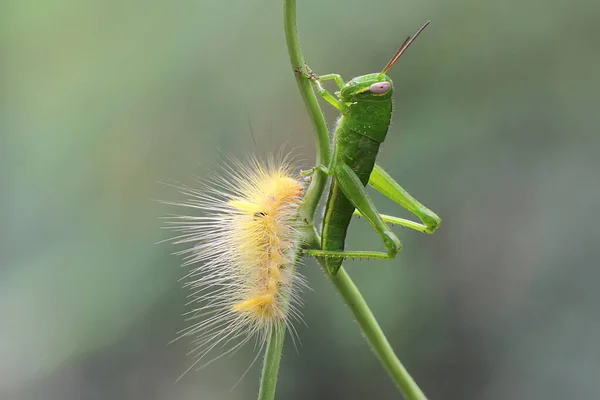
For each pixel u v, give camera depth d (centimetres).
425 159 38
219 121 40
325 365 36
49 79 43
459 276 37
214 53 40
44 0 43
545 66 37
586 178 36
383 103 29
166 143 40
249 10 40
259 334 28
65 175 41
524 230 37
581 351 36
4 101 43
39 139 42
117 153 40
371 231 37
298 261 28
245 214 28
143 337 37
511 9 37
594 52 37
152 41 42
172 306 37
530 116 37
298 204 28
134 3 42
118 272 38
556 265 36
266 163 29
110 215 39
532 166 37
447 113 38
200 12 41
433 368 37
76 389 37
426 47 38
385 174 29
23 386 37
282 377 37
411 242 37
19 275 40
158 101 40
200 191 28
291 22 27
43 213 40
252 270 28
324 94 29
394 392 36
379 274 37
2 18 45
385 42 39
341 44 39
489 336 36
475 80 38
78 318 38
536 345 36
